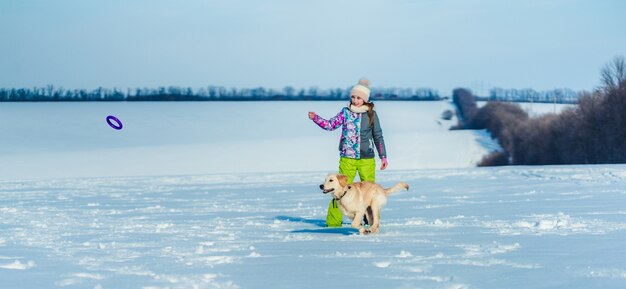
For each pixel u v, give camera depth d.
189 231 8.73
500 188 15.91
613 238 6.85
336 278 5.08
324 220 10.16
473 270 5.28
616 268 5.16
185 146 64.69
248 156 56.22
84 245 7.41
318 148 63.06
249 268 5.63
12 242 7.74
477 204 11.95
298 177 23.22
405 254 6.16
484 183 17.94
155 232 8.66
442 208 11.37
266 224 9.57
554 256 5.83
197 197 15.62
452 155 65.06
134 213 11.79
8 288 4.85
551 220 8.77
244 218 10.60
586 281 4.70
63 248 7.17
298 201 14.16
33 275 5.39
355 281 4.95
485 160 63.19
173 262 6.04
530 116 71.94
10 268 5.75
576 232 7.43
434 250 6.45
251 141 71.00
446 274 5.14
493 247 6.51
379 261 5.86
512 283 4.73
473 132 87.88
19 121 76.44
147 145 65.44
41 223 10.08
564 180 17.39
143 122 83.75
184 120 88.94
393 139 79.50
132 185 20.55
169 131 78.62
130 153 56.72
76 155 54.34
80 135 70.12
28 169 43.84
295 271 5.43
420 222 9.03
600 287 4.49
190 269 5.64
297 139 73.56
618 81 48.84
